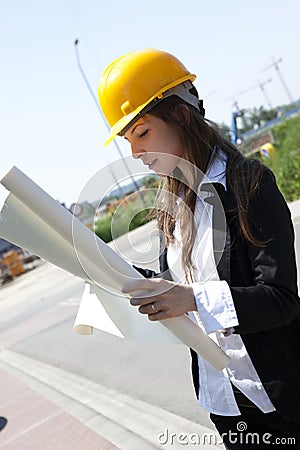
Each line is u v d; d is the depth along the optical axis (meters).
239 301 1.20
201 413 3.50
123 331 1.27
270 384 1.34
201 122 1.37
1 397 5.51
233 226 1.28
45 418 4.42
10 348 7.93
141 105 1.35
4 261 24.17
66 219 1.09
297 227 7.44
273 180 1.27
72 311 9.12
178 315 1.21
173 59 1.41
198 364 1.56
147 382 4.43
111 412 4.05
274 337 1.33
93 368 5.37
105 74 1.44
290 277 1.22
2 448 4.09
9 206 1.09
